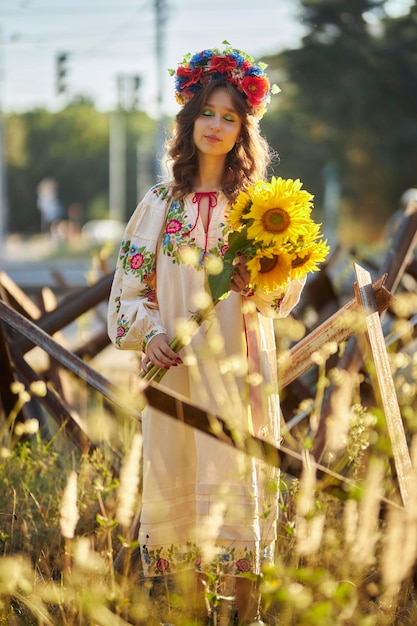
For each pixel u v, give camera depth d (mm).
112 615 3072
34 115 99375
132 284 4051
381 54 37031
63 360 3779
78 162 99375
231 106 4016
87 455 4648
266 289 3797
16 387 4250
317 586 3357
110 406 5805
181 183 4039
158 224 4051
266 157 4203
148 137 92562
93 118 100312
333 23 37594
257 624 3336
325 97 39156
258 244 3738
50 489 4723
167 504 3947
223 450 3828
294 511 4074
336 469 4098
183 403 3092
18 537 4289
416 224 5664
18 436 5242
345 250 7473
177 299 3986
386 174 42375
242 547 3787
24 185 97250
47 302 6723
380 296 3824
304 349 4020
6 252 52281
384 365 3633
